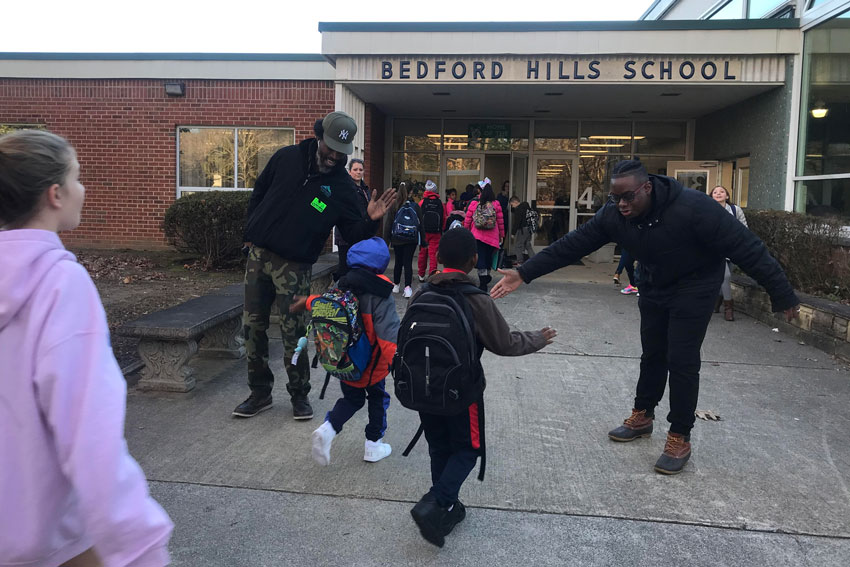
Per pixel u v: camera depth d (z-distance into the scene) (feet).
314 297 11.39
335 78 35.70
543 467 12.29
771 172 33.71
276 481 11.54
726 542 9.77
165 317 16.57
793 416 15.11
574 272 39.45
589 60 32.53
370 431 12.20
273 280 14.11
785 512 10.66
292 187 13.69
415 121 48.08
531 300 29.17
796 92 31.50
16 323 4.43
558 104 40.86
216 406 15.31
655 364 13.24
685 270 11.83
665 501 11.00
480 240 29.09
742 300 27.20
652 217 11.60
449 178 48.55
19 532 4.46
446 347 8.80
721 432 14.12
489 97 38.40
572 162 48.06
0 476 4.40
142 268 33.78
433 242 32.09
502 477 11.83
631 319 25.44
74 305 4.50
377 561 9.21
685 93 35.58
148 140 40.55
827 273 23.98
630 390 16.97
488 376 18.04
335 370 10.92
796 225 24.58
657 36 31.81
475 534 9.92
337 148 13.15
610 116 46.21
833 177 28.43
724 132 40.65
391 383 17.61
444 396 8.82
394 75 33.45
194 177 41.04
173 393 16.14
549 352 20.59
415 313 9.15
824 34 29.50
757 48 31.50
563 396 16.43
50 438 4.49
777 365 19.38
